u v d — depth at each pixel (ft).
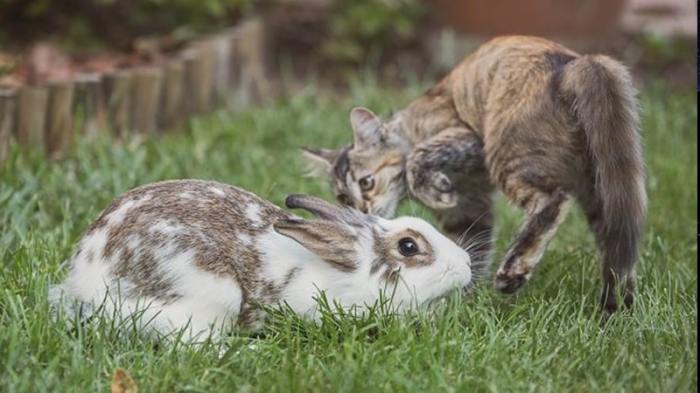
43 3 58.95
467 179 34.96
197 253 28.19
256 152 46.62
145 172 42.19
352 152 36.22
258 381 25.95
